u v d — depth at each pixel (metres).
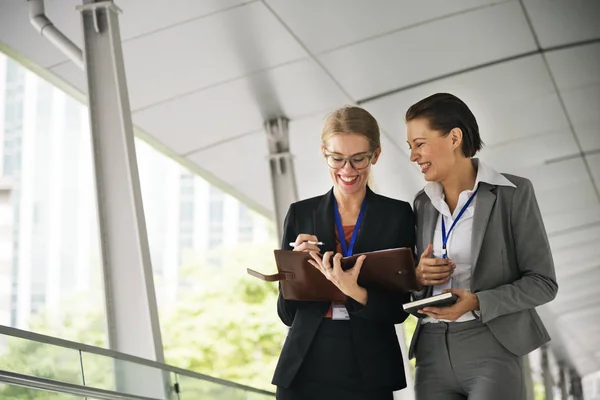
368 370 4.73
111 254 9.88
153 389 7.76
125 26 12.86
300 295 4.84
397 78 15.72
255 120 16.70
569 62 15.83
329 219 4.95
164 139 16.95
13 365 5.68
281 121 16.69
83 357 6.62
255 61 14.46
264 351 41.25
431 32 14.31
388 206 4.96
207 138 17.12
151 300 9.77
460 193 4.81
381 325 4.83
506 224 4.77
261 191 19.89
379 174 19.41
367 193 4.99
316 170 18.91
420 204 4.98
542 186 21.27
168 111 15.81
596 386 44.38
